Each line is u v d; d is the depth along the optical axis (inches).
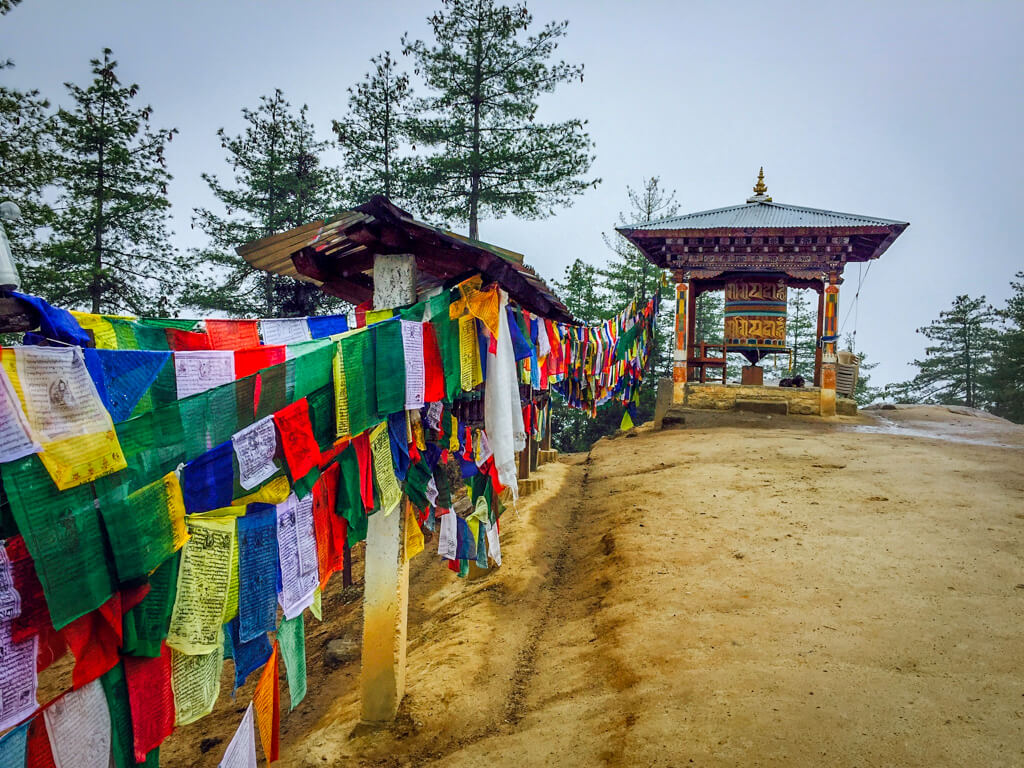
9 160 817.5
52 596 107.5
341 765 248.7
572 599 364.2
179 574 137.2
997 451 610.2
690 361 886.4
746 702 229.3
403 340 217.6
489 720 264.8
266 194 1157.1
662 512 448.1
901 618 281.3
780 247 829.2
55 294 924.6
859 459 570.9
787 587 319.3
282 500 161.8
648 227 839.7
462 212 1047.0
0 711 105.1
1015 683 228.8
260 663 160.2
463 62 1012.5
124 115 978.7
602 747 222.8
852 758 198.4
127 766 127.4
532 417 397.1
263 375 155.7
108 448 118.8
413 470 266.8
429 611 403.5
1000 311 2026.3
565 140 1024.2
